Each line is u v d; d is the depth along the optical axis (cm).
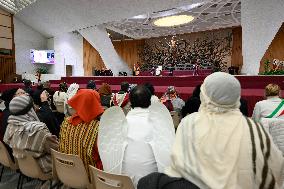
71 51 2052
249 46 1285
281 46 1580
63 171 229
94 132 218
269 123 229
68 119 235
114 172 171
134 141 170
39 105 418
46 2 1554
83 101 224
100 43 1805
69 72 2050
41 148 249
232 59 1916
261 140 96
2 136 318
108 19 1510
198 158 98
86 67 2131
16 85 1284
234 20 1688
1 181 346
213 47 1966
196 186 96
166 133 170
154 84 1092
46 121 347
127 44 2302
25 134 252
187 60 1941
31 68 2022
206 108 107
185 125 108
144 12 1345
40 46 2088
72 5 1486
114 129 170
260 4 1138
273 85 290
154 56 2156
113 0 1324
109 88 509
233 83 104
